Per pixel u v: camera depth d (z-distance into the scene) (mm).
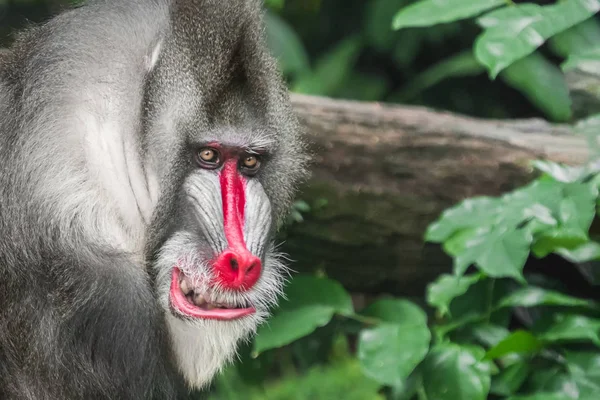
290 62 17562
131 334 8789
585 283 11383
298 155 9805
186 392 9453
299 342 11773
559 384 9688
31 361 8633
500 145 11594
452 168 11453
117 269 8734
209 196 8852
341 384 15633
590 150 10383
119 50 8750
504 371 10016
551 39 16219
